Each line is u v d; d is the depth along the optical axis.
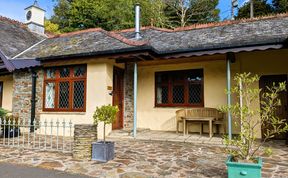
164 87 11.64
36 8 16.66
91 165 5.66
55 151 7.07
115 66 10.80
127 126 11.46
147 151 7.16
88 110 9.94
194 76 11.09
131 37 12.27
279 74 9.52
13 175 4.94
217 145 7.95
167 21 27.52
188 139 8.64
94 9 25.36
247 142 4.62
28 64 10.99
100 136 9.61
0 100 13.57
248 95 5.44
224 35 9.74
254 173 4.21
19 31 15.09
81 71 10.42
